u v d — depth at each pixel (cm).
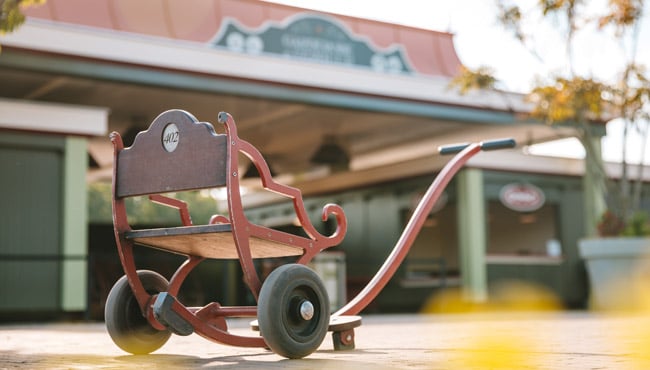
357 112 1094
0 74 902
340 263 965
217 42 955
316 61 989
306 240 241
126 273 236
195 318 224
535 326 513
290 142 1349
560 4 884
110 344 352
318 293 227
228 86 929
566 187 1345
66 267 878
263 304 216
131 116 1132
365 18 1090
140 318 248
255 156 224
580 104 917
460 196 1266
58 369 204
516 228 1638
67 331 545
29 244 859
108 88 970
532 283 1285
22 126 857
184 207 256
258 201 1880
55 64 830
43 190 873
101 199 4312
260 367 201
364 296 278
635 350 266
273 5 1012
